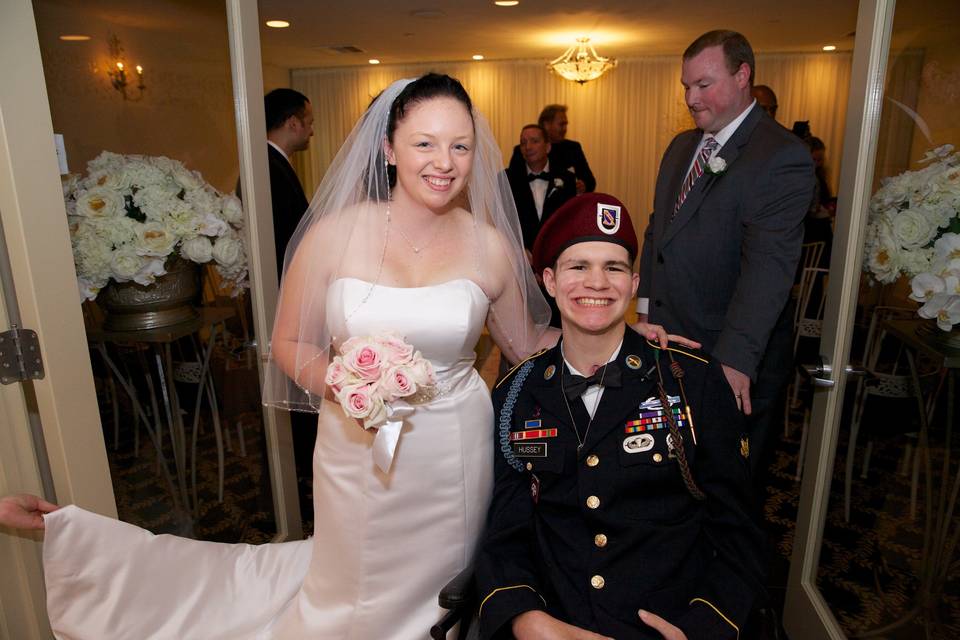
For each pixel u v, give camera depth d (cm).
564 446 137
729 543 132
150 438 194
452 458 153
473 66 876
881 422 184
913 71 162
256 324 210
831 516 199
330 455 157
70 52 169
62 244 160
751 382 204
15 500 156
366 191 161
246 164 197
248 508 229
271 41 684
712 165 215
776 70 830
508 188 173
